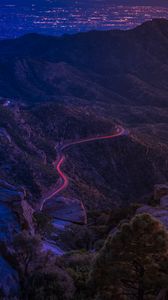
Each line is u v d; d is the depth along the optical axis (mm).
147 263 14625
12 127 129750
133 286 15477
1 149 98438
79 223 63781
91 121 160250
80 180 117188
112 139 150375
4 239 19156
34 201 77000
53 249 31203
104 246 15133
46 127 152375
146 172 140125
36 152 122500
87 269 20984
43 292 16812
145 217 14633
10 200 24391
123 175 138875
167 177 140000
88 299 17359
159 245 14367
